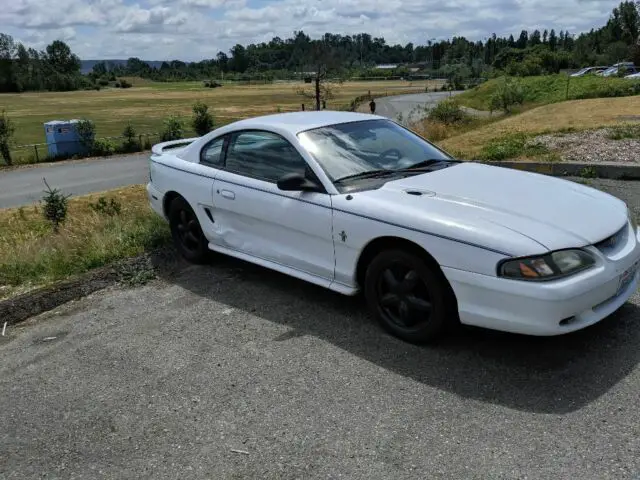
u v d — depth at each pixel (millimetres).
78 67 188625
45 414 3461
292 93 109625
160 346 4152
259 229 4824
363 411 3209
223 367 3795
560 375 3398
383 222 3826
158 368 3854
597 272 3379
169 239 6148
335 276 4293
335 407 3268
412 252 3754
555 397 3193
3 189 21328
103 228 7496
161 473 2869
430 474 2697
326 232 4219
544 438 2877
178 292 5102
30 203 18062
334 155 4508
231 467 2865
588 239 3441
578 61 86375
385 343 3934
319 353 3869
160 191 5910
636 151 9609
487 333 3943
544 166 8867
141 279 5410
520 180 4273
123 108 82125
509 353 3680
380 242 3971
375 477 2711
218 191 5102
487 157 10391
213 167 5273
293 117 5125
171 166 5727
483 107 41844
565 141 11438
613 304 3564
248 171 4934
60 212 10648
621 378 3320
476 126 23578
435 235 3570
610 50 82000
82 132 31406
